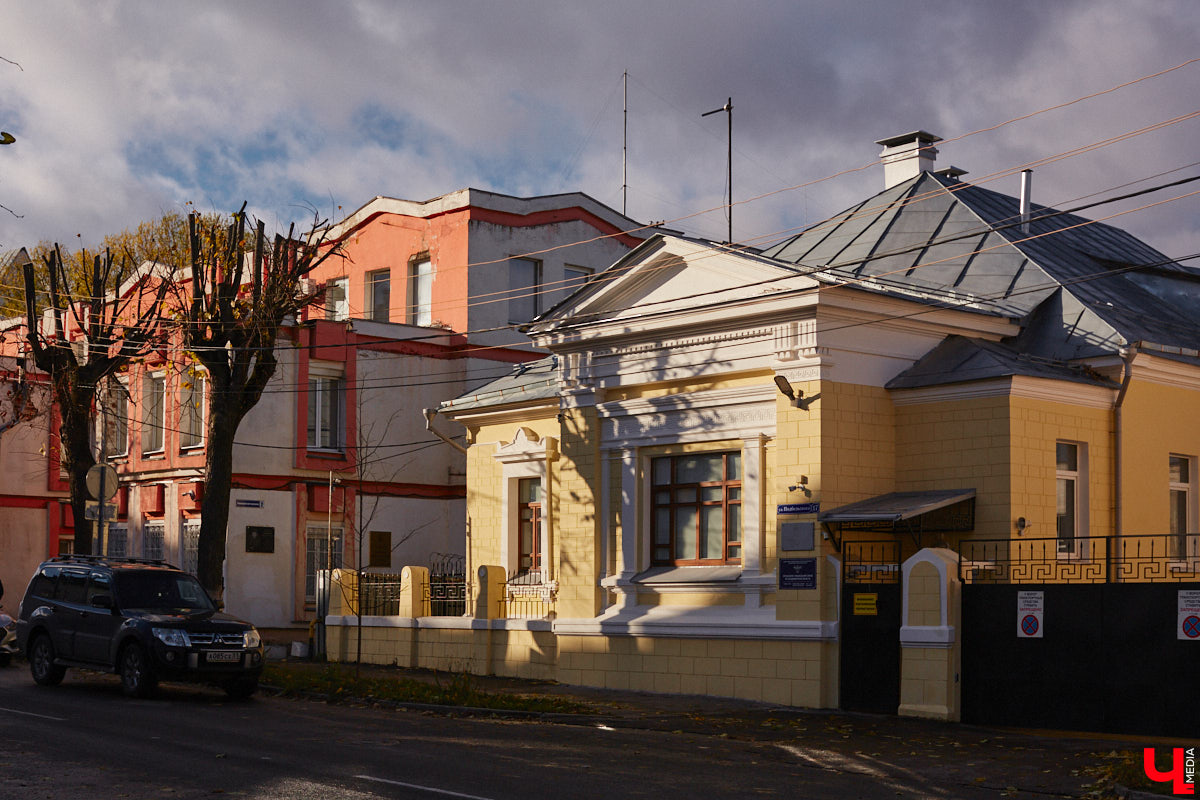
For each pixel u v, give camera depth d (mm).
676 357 22281
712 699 20734
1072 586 17094
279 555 32344
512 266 37219
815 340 20109
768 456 20922
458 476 35500
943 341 21859
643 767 13086
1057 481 20859
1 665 24500
